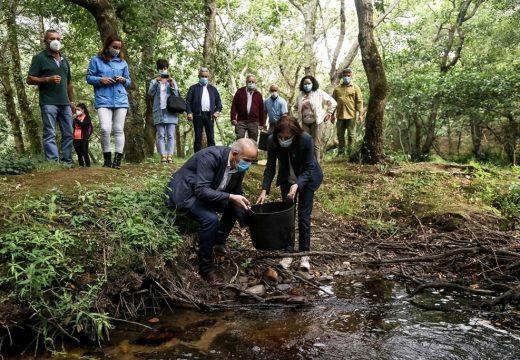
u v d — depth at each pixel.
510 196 7.18
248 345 3.05
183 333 3.26
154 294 3.80
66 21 12.02
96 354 2.93
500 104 12.38
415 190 7.35
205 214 4.02
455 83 12.45
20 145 12.79
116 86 6.10
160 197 4.44
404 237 6.02
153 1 9.79
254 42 16.52
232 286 4.06
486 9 15.15
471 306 3.83
